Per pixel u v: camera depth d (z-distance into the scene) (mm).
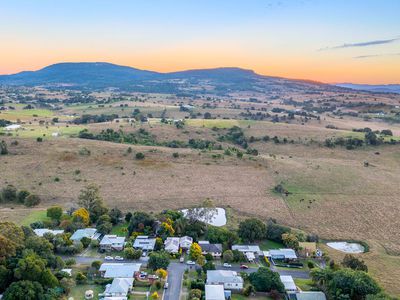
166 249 94125
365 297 71188
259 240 105688
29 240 83312
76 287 76750
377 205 133750
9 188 131375
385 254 100000
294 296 74562
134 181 148750
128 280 77250
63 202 128875
